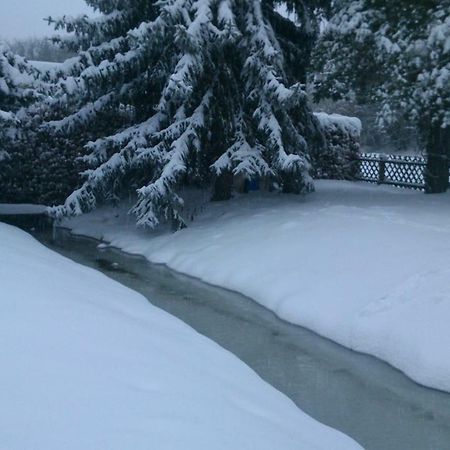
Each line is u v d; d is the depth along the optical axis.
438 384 5.04
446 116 10.96
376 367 5.55
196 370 4.33
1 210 14.74
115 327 4.80
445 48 9.84
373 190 14.52
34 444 2.56
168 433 2.92
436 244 7.51
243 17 11.63
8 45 13.44
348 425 4.41
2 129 13.44
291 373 5.41
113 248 11.59
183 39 10.46
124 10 12.47
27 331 4.01
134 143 11.59
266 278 8.06
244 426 3.36
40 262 7.29
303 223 9.78
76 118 12.73
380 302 6.27
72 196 11.73
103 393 3.26
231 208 12.37
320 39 11.95
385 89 11.43
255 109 12.02
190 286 8.65
